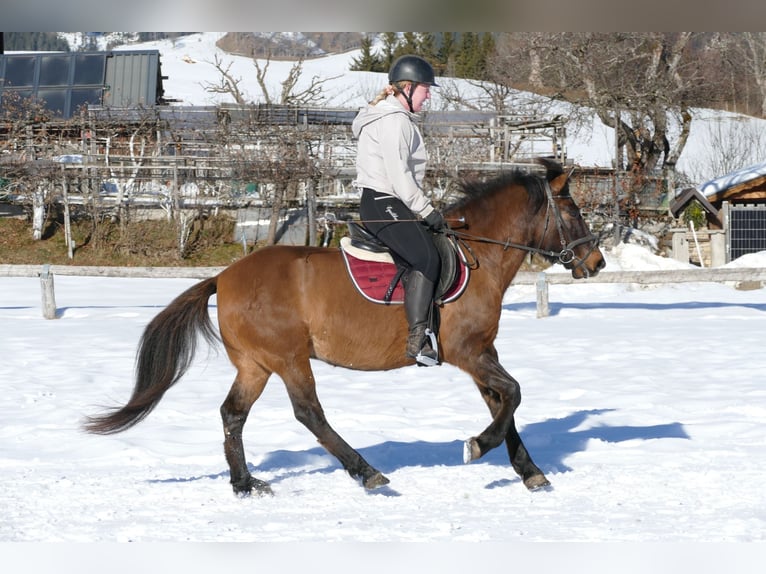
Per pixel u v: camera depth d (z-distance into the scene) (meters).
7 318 16.53
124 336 14.06
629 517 5.03
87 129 35.47
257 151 31.97
